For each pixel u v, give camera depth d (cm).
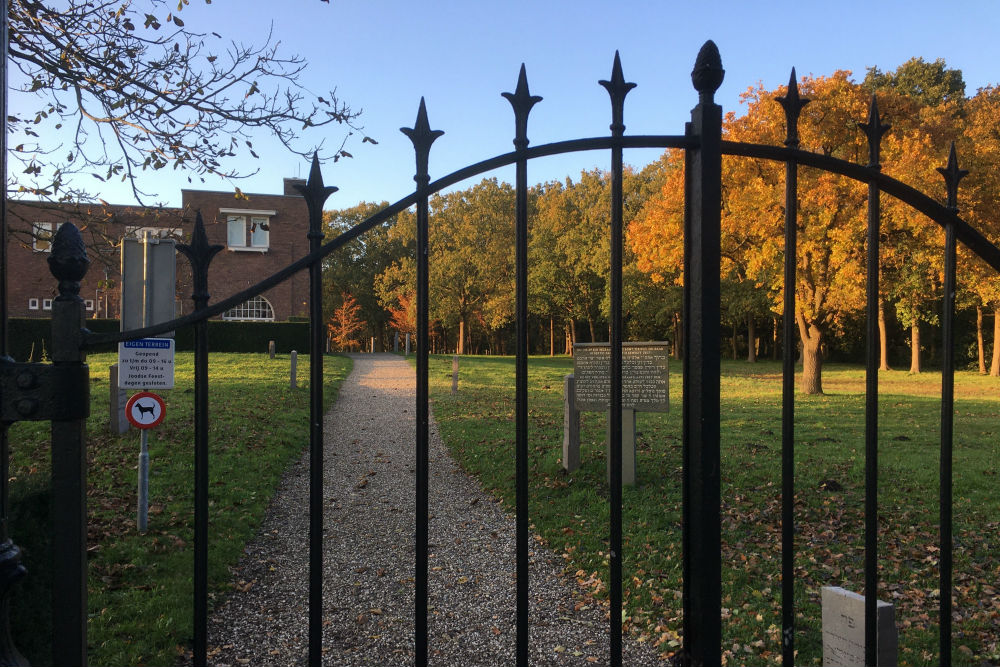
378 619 432
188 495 663
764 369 3130
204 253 174
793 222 193
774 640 389
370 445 1041
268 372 1912
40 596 319
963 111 2736
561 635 405
